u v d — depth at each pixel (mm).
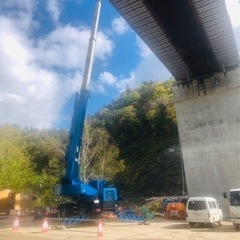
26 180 40938
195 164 24609
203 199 17203
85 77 22016
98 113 82688
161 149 55094
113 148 48844
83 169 39031
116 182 51219
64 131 75062
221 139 23938
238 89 24141
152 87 78000
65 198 22422
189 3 16266
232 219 15750
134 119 66438
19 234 15695
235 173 22797
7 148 45844
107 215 23625
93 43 22797
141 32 19047
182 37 19875
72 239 13320
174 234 14547
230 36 19547
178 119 26344
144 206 33094
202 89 25578
